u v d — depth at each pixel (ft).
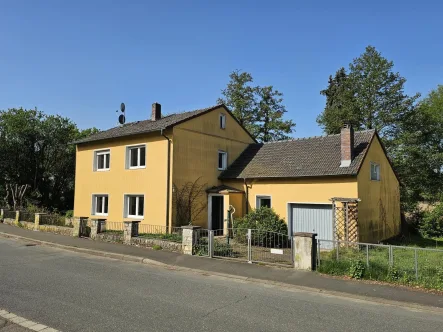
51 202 109.70
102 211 68.54
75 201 72.90
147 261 37.24
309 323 19.56
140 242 44.96
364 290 26.66
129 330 17.61
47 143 107.86
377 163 61.77
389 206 66.64
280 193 59.36
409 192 97.14
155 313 20.47
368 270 29.84
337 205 51.98
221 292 25.94
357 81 108.47
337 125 109.09
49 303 21.86
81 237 51.85
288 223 57.77
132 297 23.72
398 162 99.81
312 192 55.62
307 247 32.99
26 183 105.19
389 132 105.29
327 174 53.21
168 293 25.13
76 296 23.56
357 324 19.63
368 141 57.88
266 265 34.91
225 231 59.67
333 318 20.59
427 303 23.70
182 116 66.18
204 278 30.66
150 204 59.67
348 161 53.42
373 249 35.12
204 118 65.26
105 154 69.67
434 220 74.69
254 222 52.54
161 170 58.75
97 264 35.60
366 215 54.70
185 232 40.57
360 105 104.83
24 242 49.47
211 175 65.77
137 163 63.72
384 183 64.85
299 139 69.36
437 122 102.68
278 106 125.80
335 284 28.27
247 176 62.85
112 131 72.28
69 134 113.29
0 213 72.02
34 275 29.63
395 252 36.37
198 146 63.36
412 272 29.04
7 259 36.78
